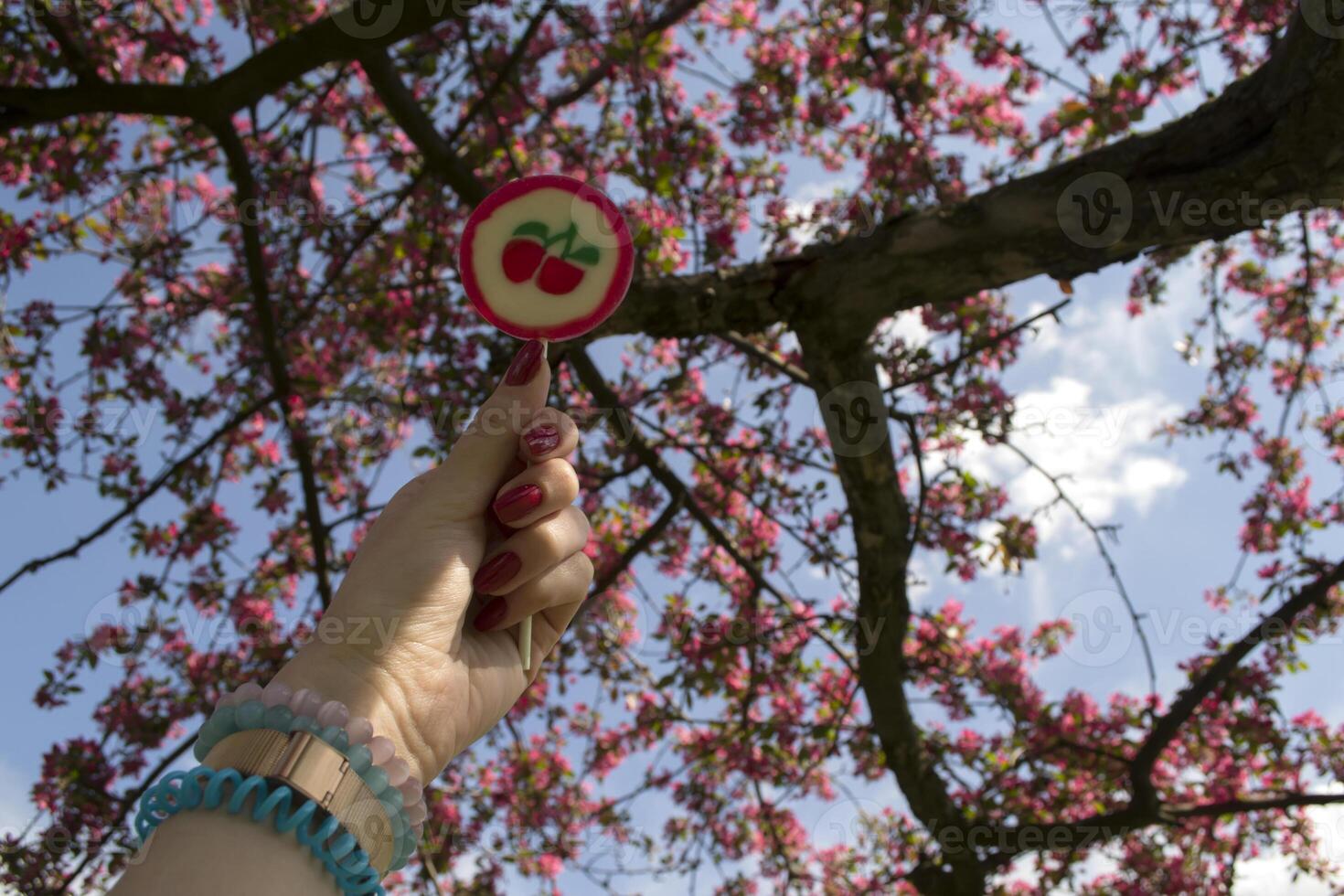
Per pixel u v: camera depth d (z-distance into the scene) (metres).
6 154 4.77
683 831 6.16
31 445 4.87
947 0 4.39
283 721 0.96
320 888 0.87
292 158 5.16
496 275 1.60
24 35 4.15
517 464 1.33
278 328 5.01
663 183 4.69
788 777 5.62
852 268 3.78
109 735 5.04
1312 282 5.68
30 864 4.54
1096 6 4.88
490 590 1.26
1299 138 2.87
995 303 5.26
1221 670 4.91
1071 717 5.47
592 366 4.61
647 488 5.57
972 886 5.17
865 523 4.59
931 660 5.48
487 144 5.05
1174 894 5.52
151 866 0.82
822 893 5.77
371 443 5.15
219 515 5.24
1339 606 5.20
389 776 0.97
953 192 4.86
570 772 6.04
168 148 5.49
